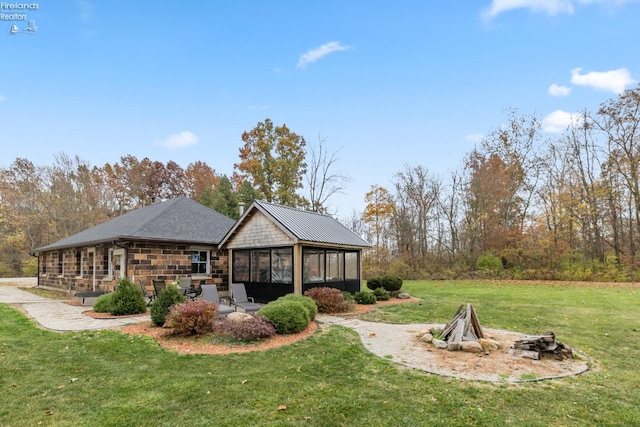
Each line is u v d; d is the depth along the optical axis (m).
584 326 9.56
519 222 27.38
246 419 4.20
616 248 24.61
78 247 17.86
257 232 14.50
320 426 4.05
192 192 45.03
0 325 9.29
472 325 8.01
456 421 4.19
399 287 16.36
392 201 32.62
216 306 8.77
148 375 5.70
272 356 6.72
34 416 4.30
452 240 29.30
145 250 14.21
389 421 4.18
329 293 12.24
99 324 9.52
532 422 4.18
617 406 4.64
